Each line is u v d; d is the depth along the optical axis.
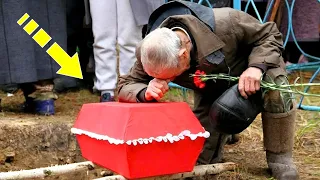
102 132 2.25
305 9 4.80
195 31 2.26
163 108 2.17
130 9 3.74
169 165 2.19
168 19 2.33
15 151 3.26
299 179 2.62
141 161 2.12
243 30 2.40
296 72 5.12
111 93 3.90
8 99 4.28
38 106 3.67
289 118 2.46
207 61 2.29
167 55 2.13
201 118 2.75
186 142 2.21
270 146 2.53
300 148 3.24
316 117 3.89
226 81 2.50
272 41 2.38
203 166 2.39
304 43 5.55
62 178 2.99
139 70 2.49
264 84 2.29
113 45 3.84
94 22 3.79
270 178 2.52
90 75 4.68
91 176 3.00
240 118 2.26
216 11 2.44
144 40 2.21
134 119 2.10
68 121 3.46
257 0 4.94
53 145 3.34
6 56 3.40
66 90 4.66
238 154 3.10
